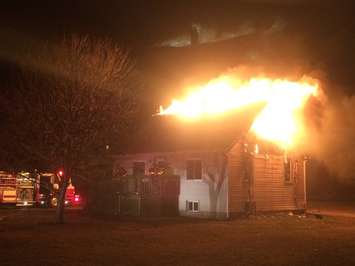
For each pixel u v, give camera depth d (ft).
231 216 82.94
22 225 70.18
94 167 82.12
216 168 85.40
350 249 49.01
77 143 71.82
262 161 89.61
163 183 88.53
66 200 113.60
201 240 55.62
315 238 58.03
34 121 71.00
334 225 73.87
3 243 51.78
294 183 95.09
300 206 95.71
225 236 59.52
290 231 65.51
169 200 89.20
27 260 41.73
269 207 89.66
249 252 46.91
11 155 75.05
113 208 93.86
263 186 89.15
